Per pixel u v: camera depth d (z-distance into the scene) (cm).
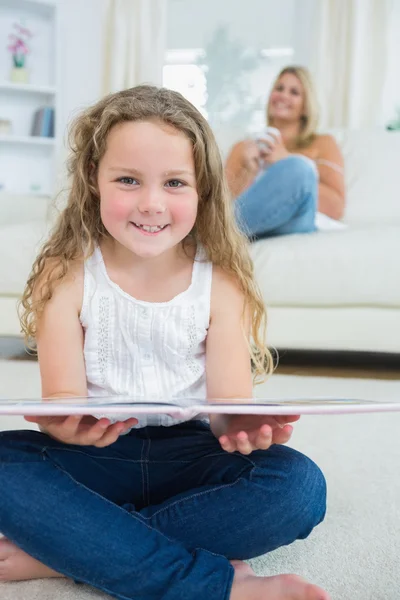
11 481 74
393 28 446
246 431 80
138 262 93
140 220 86
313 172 216
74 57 500
